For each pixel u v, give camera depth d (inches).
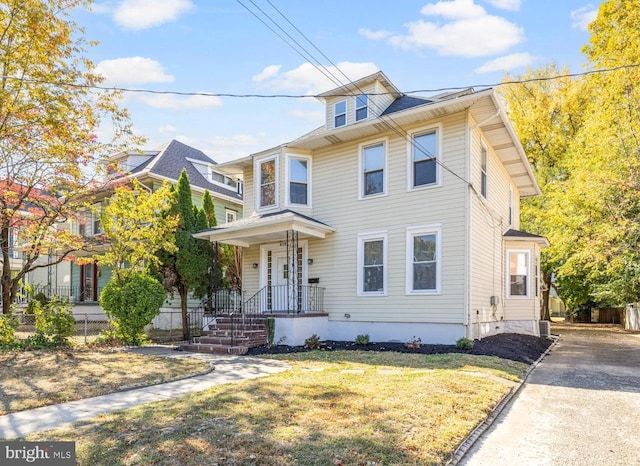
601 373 340.2
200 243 603.8
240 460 147.0
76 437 172.4
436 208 465.1
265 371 318.3
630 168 596.4
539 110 986.1
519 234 611.5
